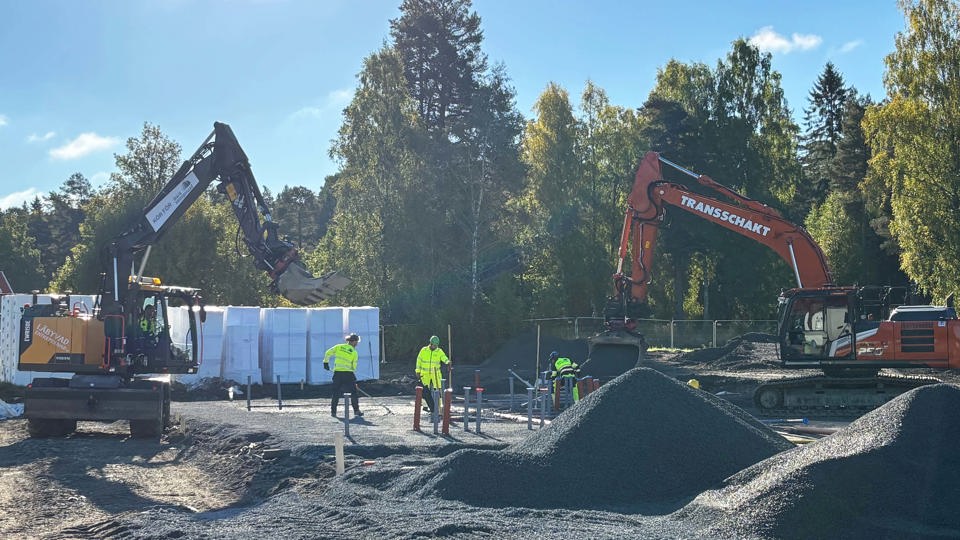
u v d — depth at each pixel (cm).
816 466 980
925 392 1068
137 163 5550
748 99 6062
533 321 4597
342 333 3105
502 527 941
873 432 1039
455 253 4828
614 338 2761
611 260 6047
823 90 9181
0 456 1662
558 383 2355
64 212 11125
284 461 1488
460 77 5912
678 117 5681
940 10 4169
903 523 916
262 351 3073
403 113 5056
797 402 2381
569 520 1007
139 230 1928
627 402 1278
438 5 6038
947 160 4000
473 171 4941
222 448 1664
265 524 1014
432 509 1053
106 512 1212
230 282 5059
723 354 3712
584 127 6119
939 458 984
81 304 2355
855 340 2361
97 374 1891
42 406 1861
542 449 1226
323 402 2602
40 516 1183
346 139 5094
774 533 921
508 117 5091
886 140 4181
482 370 3816
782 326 2442
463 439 1680
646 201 2759
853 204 6275
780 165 6112
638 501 1151
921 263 4034
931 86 4119
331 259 5138
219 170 1892
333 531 962
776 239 2608
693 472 1203
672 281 6556
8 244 7731
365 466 1364
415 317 4447
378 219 4791
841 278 6191
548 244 5741
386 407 2395
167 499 1297
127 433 1959
